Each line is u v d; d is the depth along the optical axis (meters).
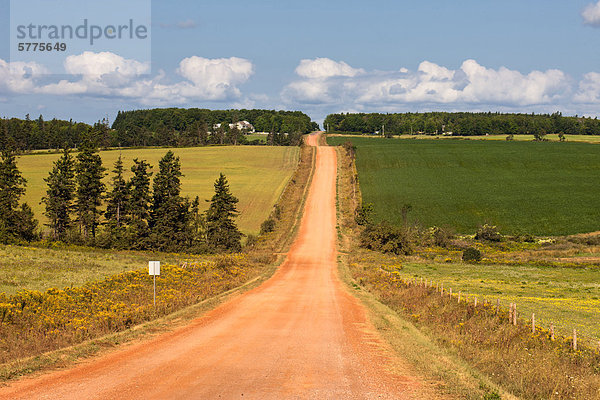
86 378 12.09
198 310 25.38
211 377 12.29
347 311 26.59
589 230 89.31
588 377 14.56
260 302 29.70
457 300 28.66
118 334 18.56
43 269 41.91
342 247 78.12
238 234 83.12
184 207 86.62
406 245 76.44
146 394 10.67
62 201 87.81
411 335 19.59
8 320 19.30
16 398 10.29
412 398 10.88
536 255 73.62
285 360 14.51
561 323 27.97
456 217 100.50
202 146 193.25
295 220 97.31
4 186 84.38
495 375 14.12
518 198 110.50
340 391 11.22
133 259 58.12
